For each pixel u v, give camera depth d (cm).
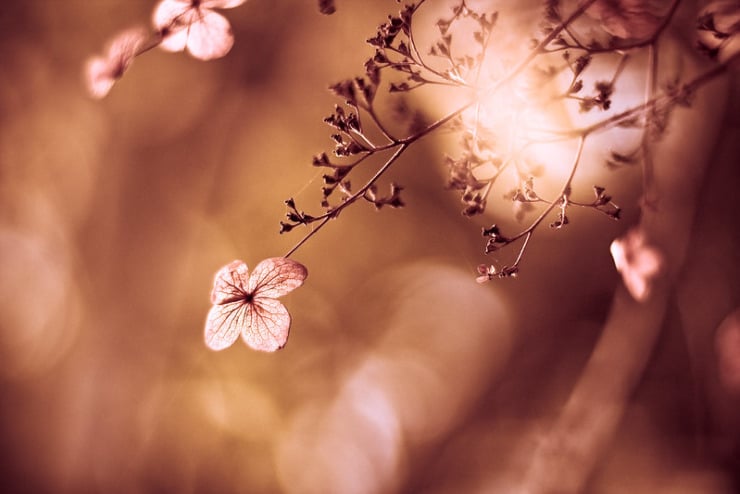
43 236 134
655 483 110
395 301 141
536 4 50
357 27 106
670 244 64
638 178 85
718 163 67
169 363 133
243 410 138
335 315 140
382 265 134
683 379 108
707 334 78
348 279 137
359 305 140
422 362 153
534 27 50
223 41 46
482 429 150
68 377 134
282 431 142
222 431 138
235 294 44
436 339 150
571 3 48
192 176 127
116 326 133
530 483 102
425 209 125
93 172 131
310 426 145
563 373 137
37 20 122
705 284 77
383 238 130
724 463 86
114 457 131
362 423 151
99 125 128
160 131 127
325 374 143
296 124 120
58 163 130
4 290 133
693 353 79
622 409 95
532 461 119
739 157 66
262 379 139
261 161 124
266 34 116
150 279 132
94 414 132
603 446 97
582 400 98
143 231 131
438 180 120
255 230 127
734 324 56
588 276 128
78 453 131
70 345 134
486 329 147
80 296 134
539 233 123
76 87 125
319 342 141
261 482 141
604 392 96
